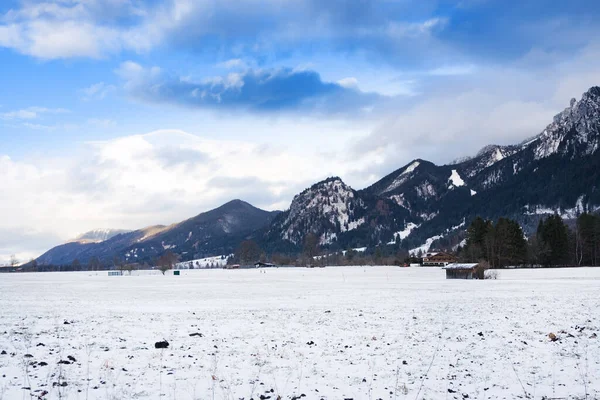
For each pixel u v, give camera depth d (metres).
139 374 15.58
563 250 133.00
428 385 14.62
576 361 17.44
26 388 13.45
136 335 23.47
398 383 14.82
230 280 109.94
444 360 17.94
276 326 26.80
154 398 12.91
